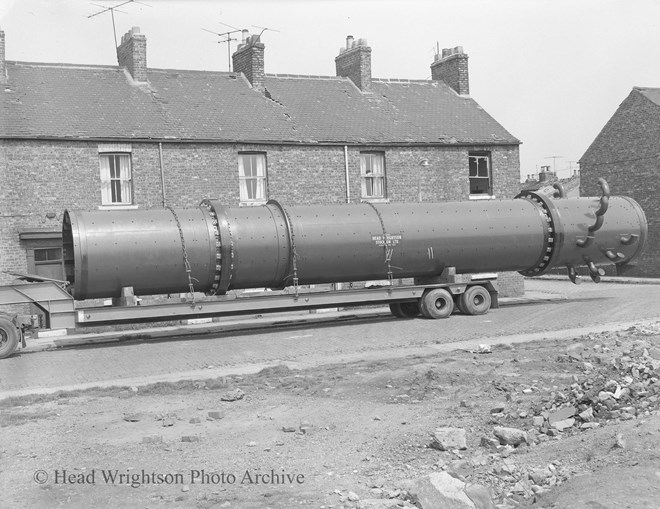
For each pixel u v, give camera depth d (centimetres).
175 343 1722
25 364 1501
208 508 621
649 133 3375
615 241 2133
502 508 591
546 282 3588
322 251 1862
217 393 1101
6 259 1981
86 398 1104
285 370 1262
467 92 3033
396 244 1934
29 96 2200
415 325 1861
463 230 2005
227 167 2277
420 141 2569
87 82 2366
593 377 958
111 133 2134
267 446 802
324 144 2408
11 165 1998
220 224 1769
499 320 1891
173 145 2208
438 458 734
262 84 2641
